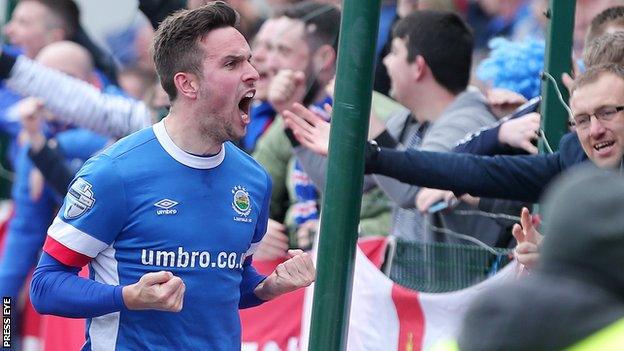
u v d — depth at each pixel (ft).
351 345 40.27
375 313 39.91
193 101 30.66
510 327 16.58
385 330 39.73
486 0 54.24
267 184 32.78
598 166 32.37
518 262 35.55
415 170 35.35
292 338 42.45
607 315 16.42
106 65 54.03
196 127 30.76
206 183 31.09
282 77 42.83
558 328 16.44
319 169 40.29
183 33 30.55
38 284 30.81
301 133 36.63
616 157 32.14
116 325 30.86
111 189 30.40
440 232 42.06
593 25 40.86
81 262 30.86
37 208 53.36
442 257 39.96
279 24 46.19
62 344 47.60
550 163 35.17
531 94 43.16
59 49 52.21
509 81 43.24
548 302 16.58
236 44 30.60
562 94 38.22
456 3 54.19
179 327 30.81
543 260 17.16
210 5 30.91
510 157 35.55
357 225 32.96
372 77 32.53
